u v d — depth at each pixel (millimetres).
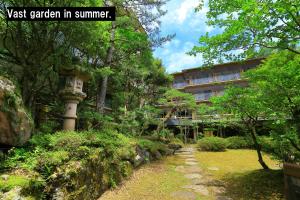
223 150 16781
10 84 4488
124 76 13781
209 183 7180
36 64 5902
